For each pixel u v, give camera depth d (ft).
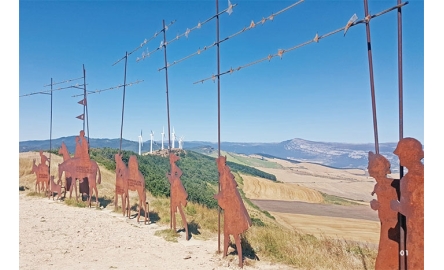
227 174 23.89
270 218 75.87
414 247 13.88
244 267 22.34
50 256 24.20
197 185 95.96
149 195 57.88
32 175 67.05
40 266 22.16
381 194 15.20
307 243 27.53
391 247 14.84
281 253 24.72
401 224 14.38
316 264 22.74
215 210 44.16
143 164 86.17
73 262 23.15
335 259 23.84
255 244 26.76
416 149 13.87
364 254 25.68
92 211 41.57
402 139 14.21
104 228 32.83
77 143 46.85
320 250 25.66
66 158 51.42
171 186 30.99
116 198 41.57
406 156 14.11
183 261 23.50
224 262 23.22
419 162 13.85
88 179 44.62
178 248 26.63
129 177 37.60
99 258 24.08
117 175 40.65
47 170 53.31
